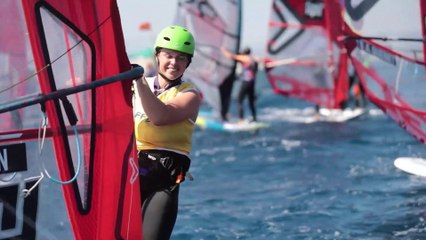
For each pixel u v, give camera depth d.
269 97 87.81
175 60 16.94
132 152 16.12
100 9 15.35
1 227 14.43
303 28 61.34
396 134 46.47
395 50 31.69
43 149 14.84
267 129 53.62
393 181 31.22
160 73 17.20
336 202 28.09
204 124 55.88
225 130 53.78
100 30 15.37
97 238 15.65
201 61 59.44
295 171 35.19
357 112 60.16
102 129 15.59
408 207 26.73
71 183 15.22
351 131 49.69
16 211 14.56
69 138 15.14
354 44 32.00
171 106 16.61
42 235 14.90
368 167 35.03
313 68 61.25
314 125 54.97
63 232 15.15
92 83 14.61
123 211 16.06
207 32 59.28
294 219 25.95
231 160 39.47
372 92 32.53
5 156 14.36
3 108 13.65
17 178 14.52
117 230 15.99
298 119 60.56
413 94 31.36
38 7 14.62
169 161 17.11
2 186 14.36
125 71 15.64
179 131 17.14
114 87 15.66
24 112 14.55
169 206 17.02
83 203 15.41
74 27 15.06
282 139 47.34
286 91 62.56
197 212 27.36
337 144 43.59
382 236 23.48
